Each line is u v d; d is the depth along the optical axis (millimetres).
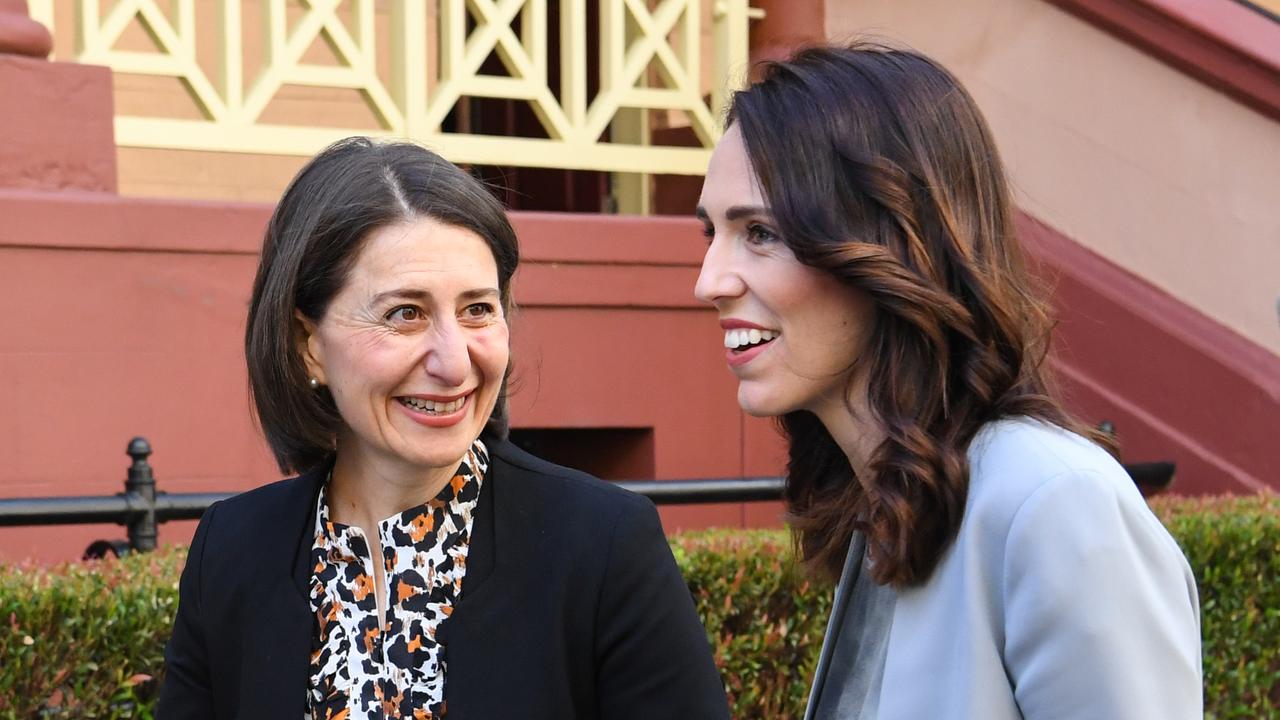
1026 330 1696
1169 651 1495
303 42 4941
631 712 1998
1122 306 5801
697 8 5539
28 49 4379
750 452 5301
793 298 1707
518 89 5266
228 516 2162
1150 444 5723
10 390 4285
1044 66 5980
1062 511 1520
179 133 4734
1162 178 5887
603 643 1996
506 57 5266
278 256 1986
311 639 2027
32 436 4312
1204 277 5836
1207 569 4164
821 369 1724
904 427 1639
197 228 4520
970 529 1582
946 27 5961
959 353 1670
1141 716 1461
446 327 1940
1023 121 5977
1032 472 1559
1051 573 1503
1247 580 4238
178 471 4484
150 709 3092
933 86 1714
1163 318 5777
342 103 6883
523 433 5582
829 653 1869
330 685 2018
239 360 4570
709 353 5273
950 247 1663
